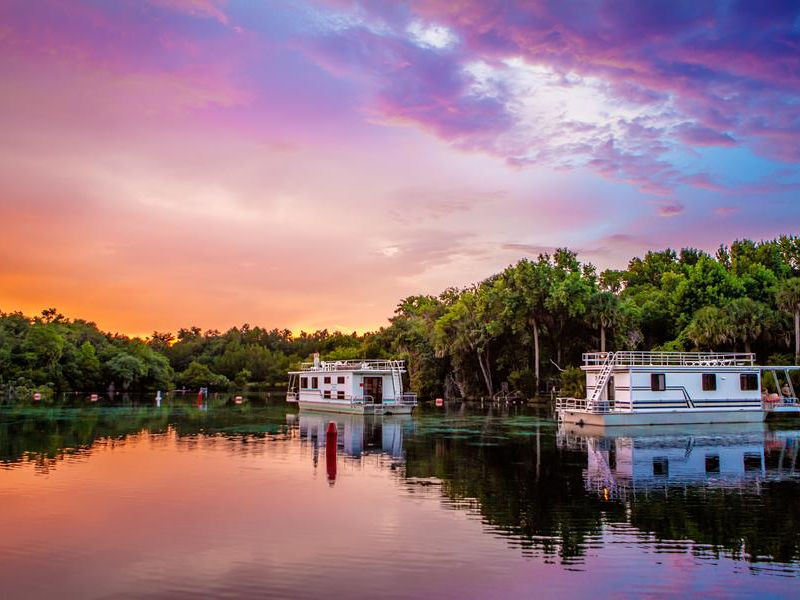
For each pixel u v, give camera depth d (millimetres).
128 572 14117
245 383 144625
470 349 91000
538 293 80625
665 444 34500
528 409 68500
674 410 44500
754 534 16703
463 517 18531
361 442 36219
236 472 25953
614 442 35562
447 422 50188
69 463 28359
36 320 141875
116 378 118000
